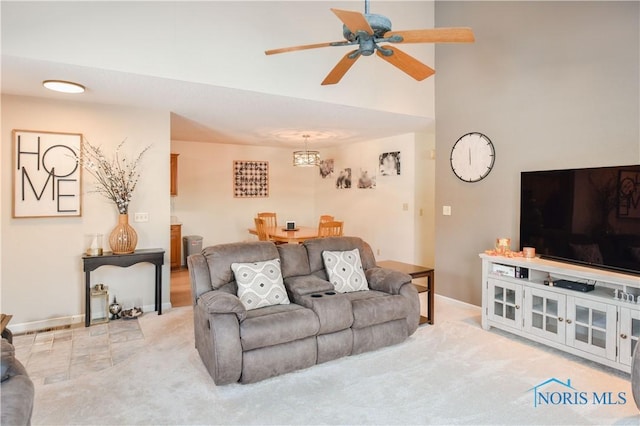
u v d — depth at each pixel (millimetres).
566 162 3381
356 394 2439
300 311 2771
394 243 6188
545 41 3527
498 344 3250
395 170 6125
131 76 3012
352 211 7133
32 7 2594
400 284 3330
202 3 3209
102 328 3609
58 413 2219
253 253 3189
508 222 3881
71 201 3727
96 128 3828
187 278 5898
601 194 2904
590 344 2791
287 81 3639
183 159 6887
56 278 3697
